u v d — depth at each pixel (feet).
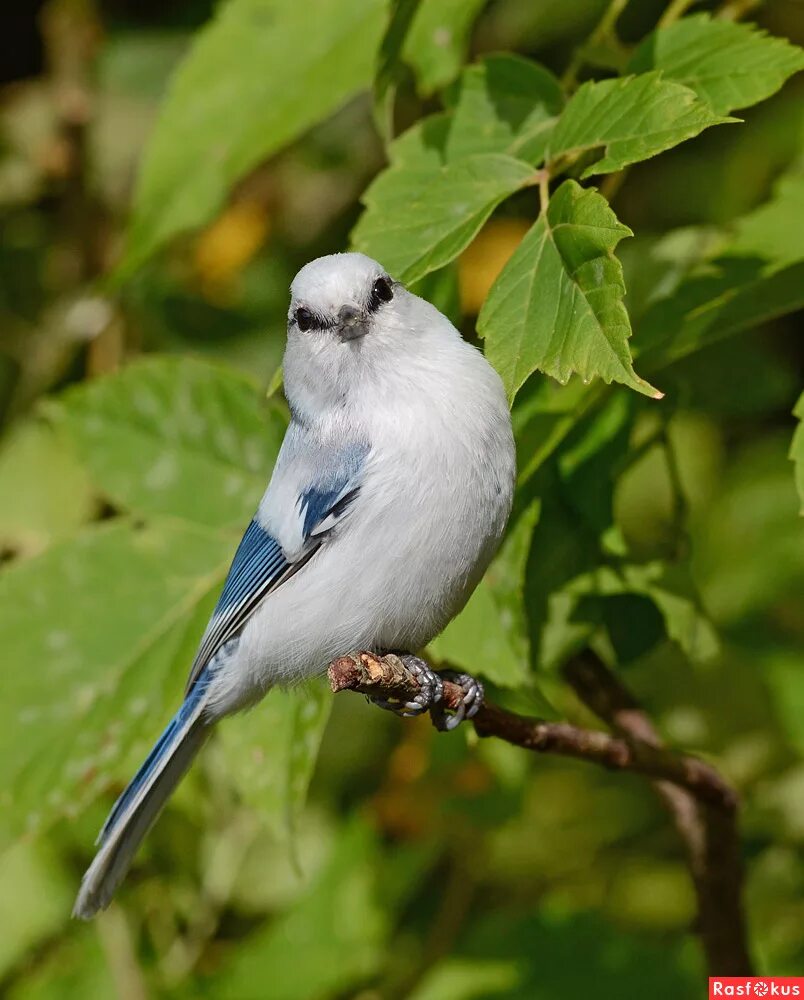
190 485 29.40
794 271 25.76
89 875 27.53
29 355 42.73
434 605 25.63
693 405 31.65
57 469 36.55
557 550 27.12
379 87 25.80
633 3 38.50
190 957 34.73
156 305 42.01
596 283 19.74
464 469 24.63
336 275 25.88
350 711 38.91
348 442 25.50
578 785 38.78
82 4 42.06
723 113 23.40
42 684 27.71
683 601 27.53
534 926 35.24
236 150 30.04
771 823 35.70
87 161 42.27
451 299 28.78
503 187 22.89
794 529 37.50
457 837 36.29
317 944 34.09
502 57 25.84
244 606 26.81
